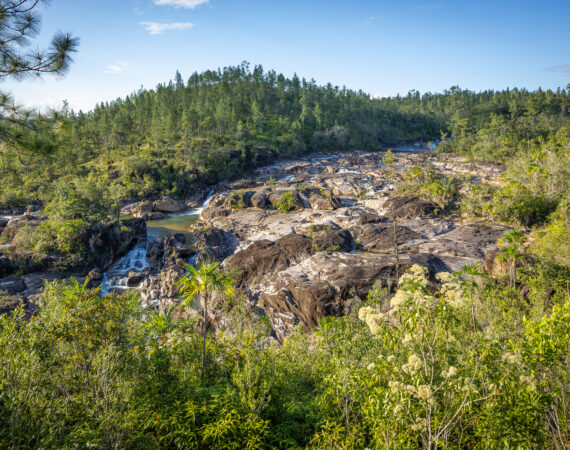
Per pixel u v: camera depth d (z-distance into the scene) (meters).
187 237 68.62
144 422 10.17
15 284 43.41
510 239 45.25
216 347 15.80
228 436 10.03
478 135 143.75
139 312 14.55
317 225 63.81
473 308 15.88
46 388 9.27
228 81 197.38
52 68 9.12
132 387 10.28
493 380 7.15
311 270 40.66
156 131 128.88
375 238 56.53
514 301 25.00
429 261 41.88
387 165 121.62
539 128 139.38
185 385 11.94
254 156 131.50
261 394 11.43
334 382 10.98
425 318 6.65
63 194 62.50
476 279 33.00
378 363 9.17
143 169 105.25
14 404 7.68
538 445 6.82
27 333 10.38
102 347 10.82
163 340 16.33
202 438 10.05
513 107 176.00
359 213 71.19
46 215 70.50
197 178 109.38
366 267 38.78
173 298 42.47
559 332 7.05
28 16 8.60
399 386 6.48
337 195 93.50
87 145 132.62
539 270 32.22
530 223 60.94
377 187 95.62
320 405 11.19
